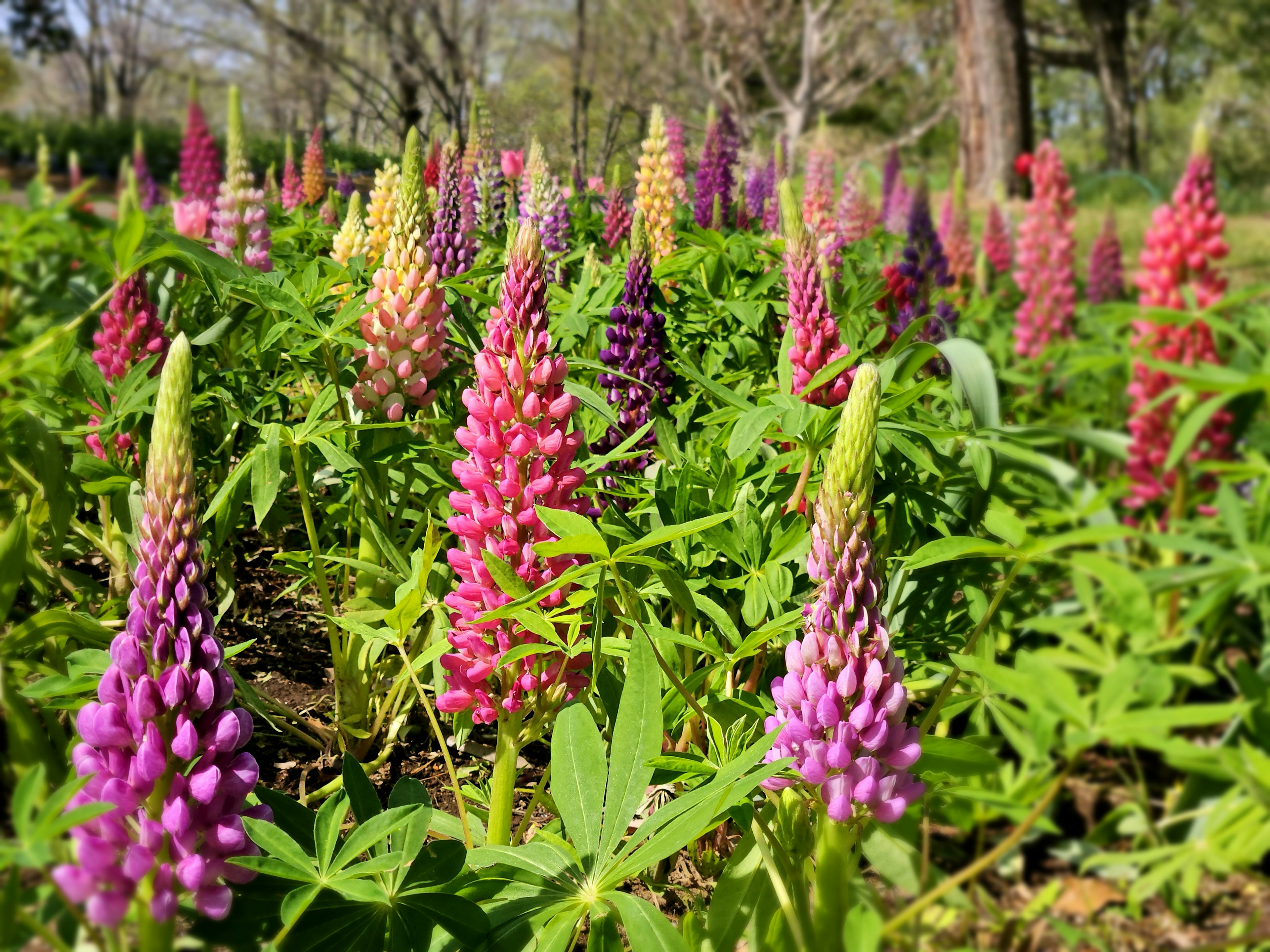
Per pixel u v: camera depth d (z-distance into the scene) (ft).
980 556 6.12
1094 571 4.12
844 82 84.07
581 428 8.68
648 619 6.57
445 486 8.27
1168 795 3.98
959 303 10.87
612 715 6.53
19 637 5.87
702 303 12.25
